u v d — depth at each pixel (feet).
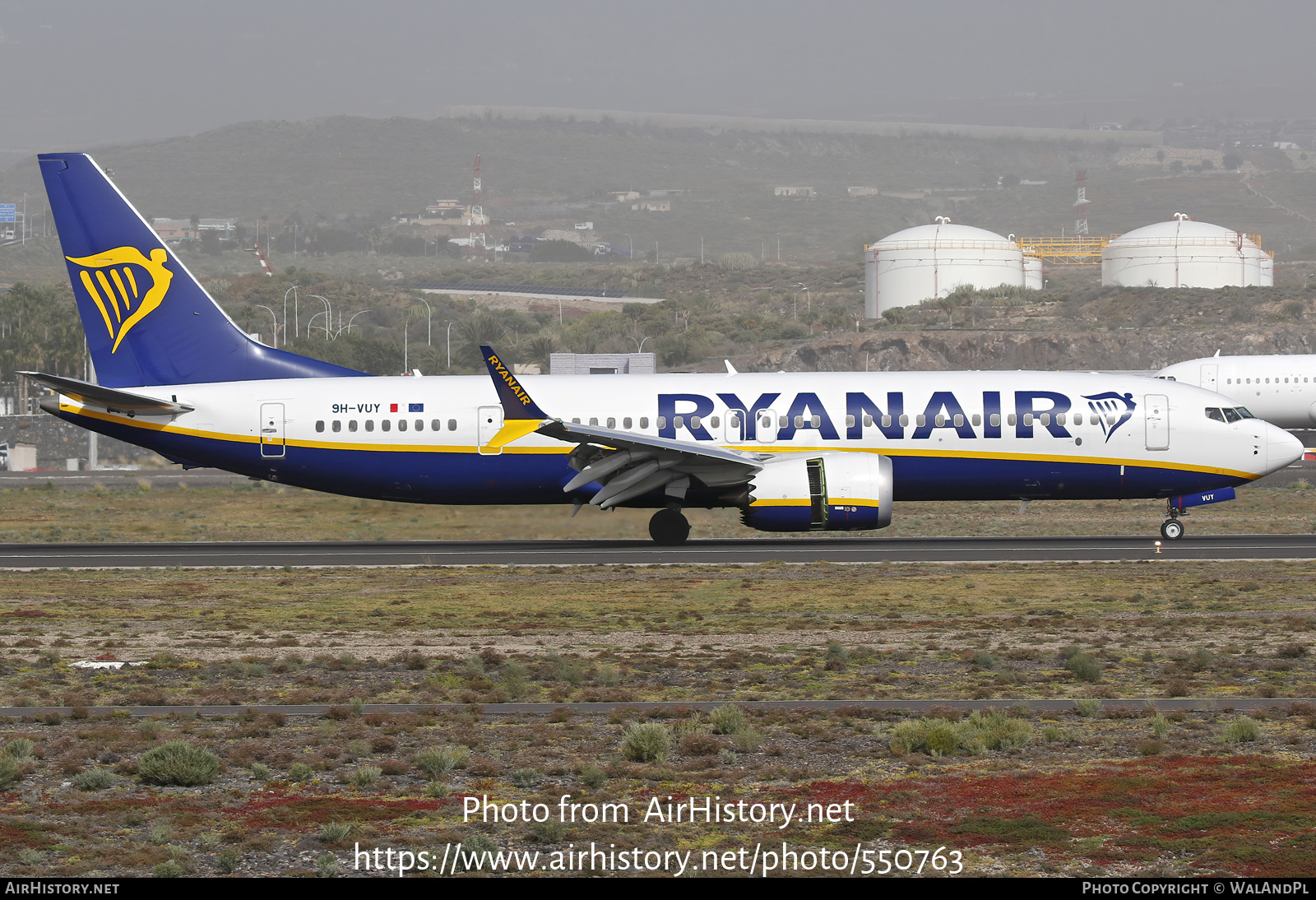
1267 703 268.21
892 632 362.53
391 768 225.76
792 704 274.36
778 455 563.07
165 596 447.83
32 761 232.53
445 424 577.84
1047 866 176.65
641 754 232.94
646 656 331.77
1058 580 460.14
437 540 627.05
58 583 483.92
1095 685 290.56
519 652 339.77
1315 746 231.91
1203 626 362.12
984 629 365.20
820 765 228.02
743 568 504.43
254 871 177.47
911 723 243.60
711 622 382.42
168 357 591.78
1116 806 199.82
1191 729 248.32
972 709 266.57
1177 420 565.94
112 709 277.03
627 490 559.38
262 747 242.37
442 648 346.95
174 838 191.72
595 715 268.21
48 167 581.94
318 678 309.83
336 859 182.39
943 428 563.89
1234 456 565.94
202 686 301.43
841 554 544.62
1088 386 574.56
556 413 574.15
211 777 220.84
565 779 221.66
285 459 584.40
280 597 443.73
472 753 239.50
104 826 197.26
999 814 197.57
